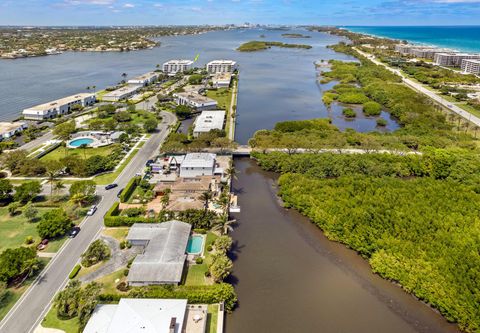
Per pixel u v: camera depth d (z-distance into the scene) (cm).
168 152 15512
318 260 9319
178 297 7300
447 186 11819
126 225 10200
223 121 19950
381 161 14138
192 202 10762
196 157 13925
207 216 10188
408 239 9125
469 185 12350
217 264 7944
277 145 15488
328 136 16850
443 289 7506
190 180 12281
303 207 11269
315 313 7619
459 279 7638
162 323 6319
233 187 13350
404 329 7244
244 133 19375
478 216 10056
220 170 13500
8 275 7538
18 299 7388
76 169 13088
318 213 10581
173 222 9694
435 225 9600
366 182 12050
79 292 6938
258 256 9438
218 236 9794
